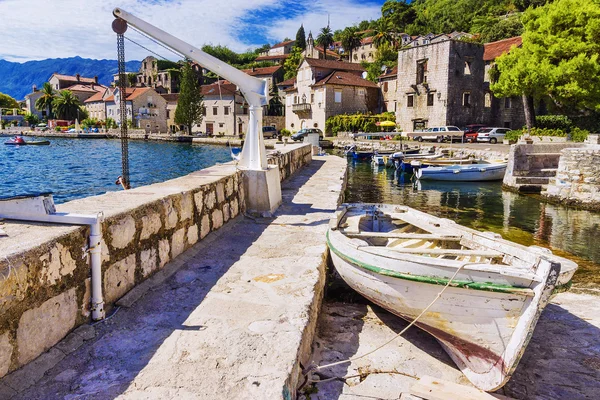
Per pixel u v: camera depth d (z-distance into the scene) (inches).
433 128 1815.9
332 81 2409.0
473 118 1969.7
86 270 155.4
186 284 204.2
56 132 3412.9
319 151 1215.6
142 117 3410.4
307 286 204.2
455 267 169.9
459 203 810.8
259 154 370.6
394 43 3727.9
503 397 167.0
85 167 1393.9
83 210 179.2
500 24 2878.9
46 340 134.4
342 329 219.1
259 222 339.0
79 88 4493.1
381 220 317.1
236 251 259.1
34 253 127.6
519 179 941.8
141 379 126.8
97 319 159.0
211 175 325.4
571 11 1218.6
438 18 4003.4
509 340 163.0
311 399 158.2
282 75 3892.7
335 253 231.5
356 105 2514.8
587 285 336.5
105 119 3789.4
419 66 2049.7
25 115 4288.9
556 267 151.3
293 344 150.1
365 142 1979.6
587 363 200.7
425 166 1163.9
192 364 135.6
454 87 1908.2
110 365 134.0
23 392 118.1
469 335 174.2
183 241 243.4
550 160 967.6
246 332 157.6
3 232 138.0
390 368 183.9
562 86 1223.5
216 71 350.3
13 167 1366.9
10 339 119.3
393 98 2447.1
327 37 3917.3
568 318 253.6
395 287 190.2
